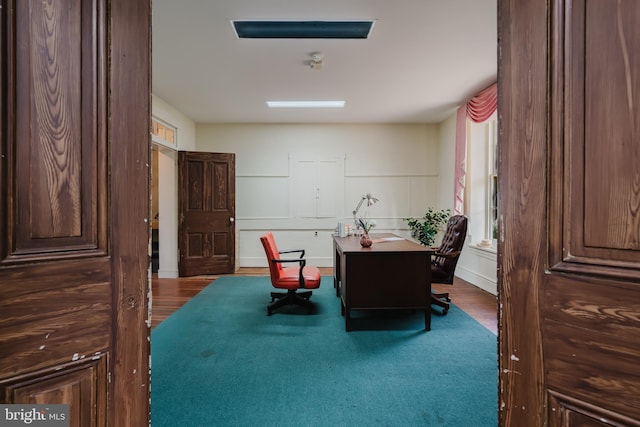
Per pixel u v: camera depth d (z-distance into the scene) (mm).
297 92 4000
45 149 709
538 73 750
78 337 752
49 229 715
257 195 5605
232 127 5559
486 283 4121
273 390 1920
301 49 2895
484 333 2773
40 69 702
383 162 5617
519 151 793
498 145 853
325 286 4383
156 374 2104
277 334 2758
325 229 5641
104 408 791
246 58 3076
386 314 3279
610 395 640
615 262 635
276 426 1611
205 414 1701
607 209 647
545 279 740
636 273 606
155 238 5820
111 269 805
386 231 5637
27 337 682
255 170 5590
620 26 629
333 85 3762
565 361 706
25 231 683
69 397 738
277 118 5238
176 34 2635
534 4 757
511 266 814
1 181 653
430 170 5605
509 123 816
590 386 667
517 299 800
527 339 778
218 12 2332
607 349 644
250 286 4371
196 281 4648
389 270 2842
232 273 5160
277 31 2672
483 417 1683
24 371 680
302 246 5652
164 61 3145
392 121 5445
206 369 2166
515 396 806
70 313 741
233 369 2166
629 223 618
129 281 838
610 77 642
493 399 1837
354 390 1921
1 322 652
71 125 745
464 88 3869
